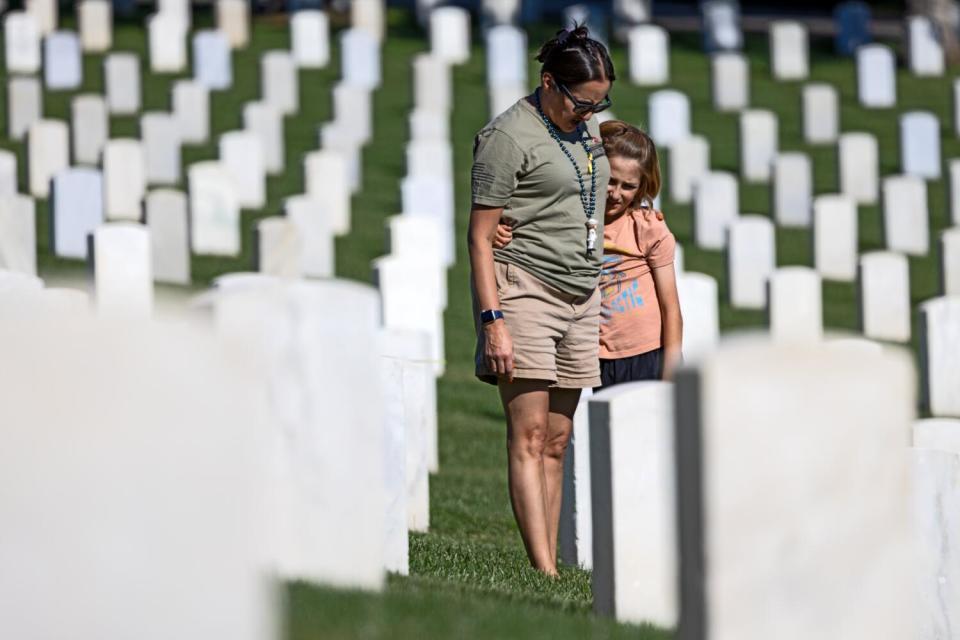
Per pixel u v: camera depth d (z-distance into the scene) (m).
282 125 63.16
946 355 34.06
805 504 9.35
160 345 8.07
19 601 7.87
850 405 9.47
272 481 10.92
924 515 15.49
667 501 12.83
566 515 19.62
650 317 17.36
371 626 10.29
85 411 7.90
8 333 7.73
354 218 51.44
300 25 77.00
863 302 41.34
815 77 80.56
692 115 71.25
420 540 19.91
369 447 11.56
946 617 15.59
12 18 71.62
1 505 7.80
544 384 15.57
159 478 8.09
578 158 15.23
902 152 61.91
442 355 35.53
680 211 55.41
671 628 12.41
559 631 11.28
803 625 9.43
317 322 11.08
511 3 84.44
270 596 10.01
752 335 9.73
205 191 43.53
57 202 41.75
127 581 8.08
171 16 75.19
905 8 106.81
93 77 71.31
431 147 52.59
